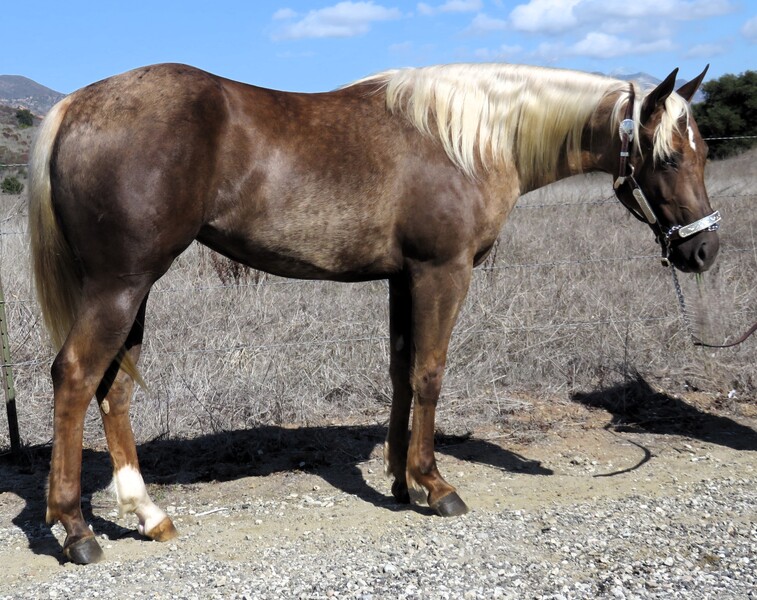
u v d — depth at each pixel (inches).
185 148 115.2
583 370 217.9
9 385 166.9
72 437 119.2
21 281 231.6
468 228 133.3
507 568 115.0
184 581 112.6
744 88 707.4
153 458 169.8
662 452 175.3
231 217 124.3
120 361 127.4
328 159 126.2
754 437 185.3
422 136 131.4
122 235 113.7
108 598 106.7
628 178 144.2
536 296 243.6
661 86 135.7
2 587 113.0
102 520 140.8
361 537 130.1
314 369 209.3
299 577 112.8
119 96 116.3
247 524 137.7
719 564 115.7
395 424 147.8
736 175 472.7
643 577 110.6
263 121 123.5
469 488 154.2
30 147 121.0
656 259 289.6
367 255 133.0
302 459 171.5
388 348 217.6
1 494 152.4
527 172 144.3
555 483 156.6
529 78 140.1
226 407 189.8
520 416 197.3
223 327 224.7
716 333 225.9
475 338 221.5
